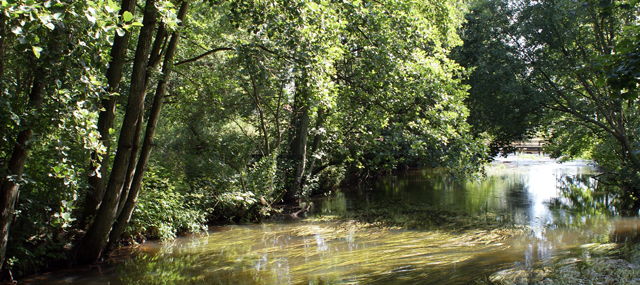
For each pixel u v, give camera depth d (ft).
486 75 67.36
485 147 37.47
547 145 81.46
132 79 23.44
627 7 19.67
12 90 18.16
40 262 22.88
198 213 36.65
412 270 22.80
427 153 38.34
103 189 26.40
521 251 27.37
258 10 28.86
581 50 63.10
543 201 53.88
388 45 31.71
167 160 40.68
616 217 42.52
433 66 35.27
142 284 21.67
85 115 17.01
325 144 55.01
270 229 38.01
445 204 51.90
